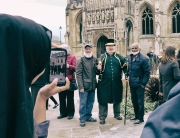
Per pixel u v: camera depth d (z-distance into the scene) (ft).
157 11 221.05
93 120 49.88
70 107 51.96
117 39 222.89
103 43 238.48
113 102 48.11
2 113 6.73
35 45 7.56
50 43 8.16
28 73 7.77
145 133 7.09
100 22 232.94
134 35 234.17
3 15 7.20
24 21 7.53
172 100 7.24
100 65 47.14
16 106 6.92
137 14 234.17
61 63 15.47
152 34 230.48
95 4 235.40
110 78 47.70
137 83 46.96
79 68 47.42
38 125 10.59
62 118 52.70
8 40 7.00
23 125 6.90
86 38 240.73
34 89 41.24
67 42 262.88
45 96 10.75
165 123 6.92
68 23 263.70
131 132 41.81
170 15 224.94
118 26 222.48
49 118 52.75
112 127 45.06
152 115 7.36
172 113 7.00
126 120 50.24
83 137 40.37
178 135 6.63
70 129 44.88
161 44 222.07
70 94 51.75
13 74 6.97
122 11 222.28
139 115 47.21
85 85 47.42
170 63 42.37
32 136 7.16
